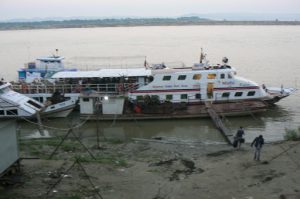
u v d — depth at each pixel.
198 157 27.34
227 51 116.88
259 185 20.70
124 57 102.00
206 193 20.11
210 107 40.53
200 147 30.73
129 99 41.19
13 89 43.62
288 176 21.69
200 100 41.59
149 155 28.27
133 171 23.73
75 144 31.52
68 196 18.52
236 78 41.72
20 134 36.72
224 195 19.70
